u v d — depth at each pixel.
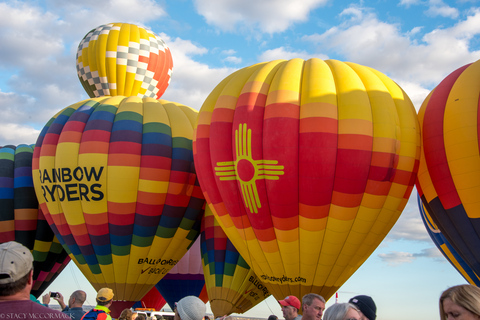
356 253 12.75
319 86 12.44
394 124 12.34
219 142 13.10
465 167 12.08
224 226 13.88
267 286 13.68
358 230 12.40
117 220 15.38
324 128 11.94
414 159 12.62
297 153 12.05
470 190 12.05
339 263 12.78
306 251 12.66
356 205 12.16
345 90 12.46
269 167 12.21
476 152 11.95
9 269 2.62
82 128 16.16
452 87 12.95
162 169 15.62
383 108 12.37
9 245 2.70
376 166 12.03
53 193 15.99
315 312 4.28
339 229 12.29
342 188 11.98
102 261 15.78
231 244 16.38
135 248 15.71
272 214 12.62
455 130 12.28
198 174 14.02
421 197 13.96
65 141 15.84
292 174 12.09
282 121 12.15
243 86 13.64
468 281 15.30
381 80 13.44
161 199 15.66
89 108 16.78
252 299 16.16
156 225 15.77
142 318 7.89
